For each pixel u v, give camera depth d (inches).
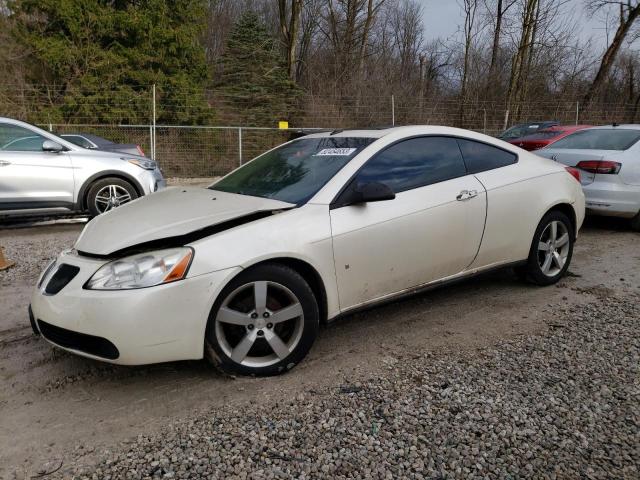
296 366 125.7
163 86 778.2
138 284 105.5
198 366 125.5
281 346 119.0
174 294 106.1
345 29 1077.8
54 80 749.9
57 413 106.6
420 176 146.4
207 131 639.1
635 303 167.6
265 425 100.9
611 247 247.8
